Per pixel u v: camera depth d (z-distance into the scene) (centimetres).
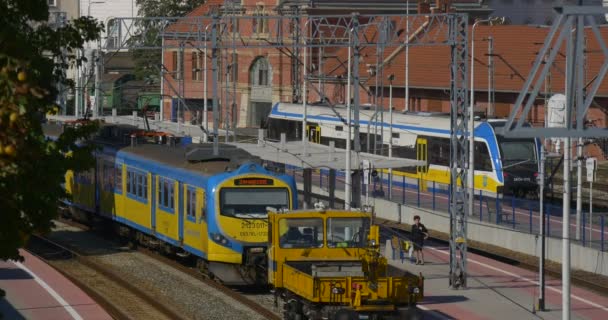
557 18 2266
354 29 5025
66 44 2167
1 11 1761
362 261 3300
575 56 2258
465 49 4247
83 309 3594
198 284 4300
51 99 2039
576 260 4856
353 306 3125
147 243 5047
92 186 5731
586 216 5550
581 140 5141
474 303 3919
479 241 5656
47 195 1898
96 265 4766
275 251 3438
